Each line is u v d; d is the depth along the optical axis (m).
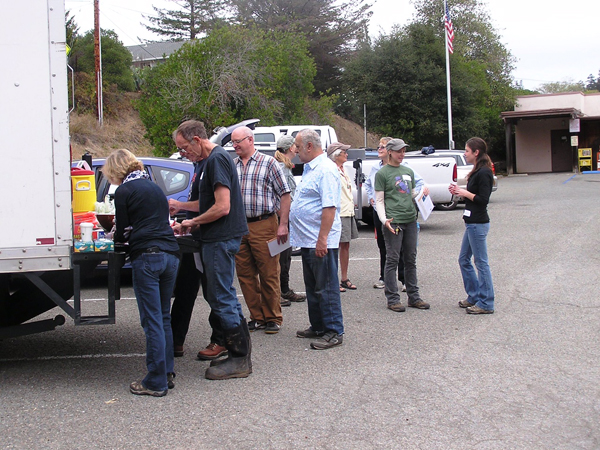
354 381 4.71
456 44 40.44
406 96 31.61
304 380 4.76
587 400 4.27
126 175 4.52
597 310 6.69
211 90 21.59
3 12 4.19
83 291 8.34
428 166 15.22
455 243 11.82
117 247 4.62
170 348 4.67
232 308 4.81
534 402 4.24
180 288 5.38
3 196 4.26
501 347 5.49
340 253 8.12
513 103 39.62
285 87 26.45
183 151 4.98
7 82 4.22
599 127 38.50
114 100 28.30
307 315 6.89
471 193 6.56
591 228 13.05
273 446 3.62
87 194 4.98
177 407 4.24
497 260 9.89
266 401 4.34
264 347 5.66
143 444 3.66
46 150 4.30
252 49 22.78
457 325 6.25
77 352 5.58
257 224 6.05
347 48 43.09
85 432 3.84
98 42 24.38
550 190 24.03
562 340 5.66
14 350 5.65
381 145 7.46
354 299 7.55
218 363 4.89
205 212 4.71
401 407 4.19
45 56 4.26
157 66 23.11
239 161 6.15
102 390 4.59
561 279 8.32
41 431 3.86
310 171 5.62
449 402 4.27
